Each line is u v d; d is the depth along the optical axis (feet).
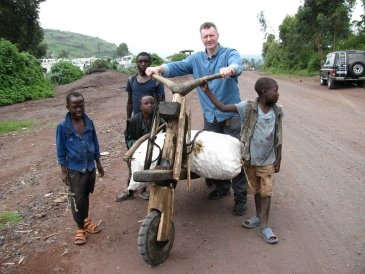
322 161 22.16
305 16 105.29
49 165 24.17
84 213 13.89
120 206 16.88
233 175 13.75
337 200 16.83
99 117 40.60
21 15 112.98
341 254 12.69
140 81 17.13
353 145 25.34
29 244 14.12
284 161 22.41
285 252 12.91
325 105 43.32
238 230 14.47
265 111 13.42
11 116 46.50
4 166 24.94
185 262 12.51
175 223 15.16
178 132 12.23
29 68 68.03
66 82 90.53
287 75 111.86
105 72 99.40
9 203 18.29
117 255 13.12
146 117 15.74
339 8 91.76
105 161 23.39
